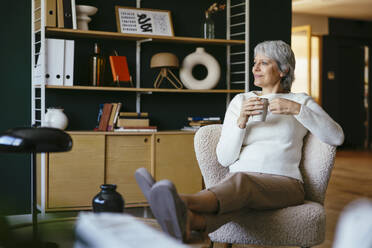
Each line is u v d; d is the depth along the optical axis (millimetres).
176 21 4094
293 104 2098
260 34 4473
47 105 3656
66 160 3312
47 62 3334
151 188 1503
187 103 4141
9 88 3480
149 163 3566
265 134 2180
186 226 1544
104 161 3412
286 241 1973
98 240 1093
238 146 2148
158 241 1060
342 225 579
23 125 3525
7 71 3473
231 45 4305
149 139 3564
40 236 1481
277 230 1968
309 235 1969
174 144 3623
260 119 2094
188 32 4145
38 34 3592
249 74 4387
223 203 1753
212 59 4043
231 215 1839
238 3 4371
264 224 1980
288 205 2053
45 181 3258
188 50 4129
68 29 3373
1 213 3354
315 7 8180
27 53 3525
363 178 5559
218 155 2221
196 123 3912
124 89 3564
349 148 9508
